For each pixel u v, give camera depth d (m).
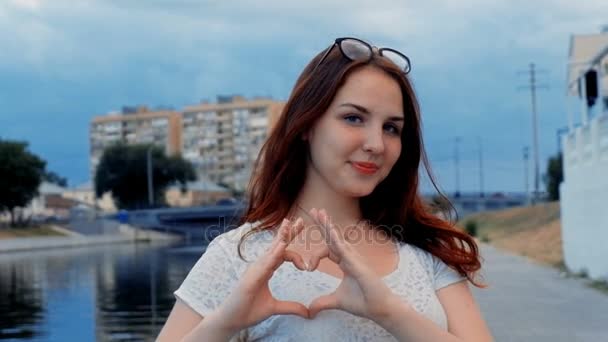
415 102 2.22
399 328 1.85
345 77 2.08
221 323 1.85
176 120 134.38
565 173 22.17
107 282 27.55
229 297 1.87
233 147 131.12
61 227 74.75
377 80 2.09
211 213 76.19
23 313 18.30
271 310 1.89
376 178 2.12
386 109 2.09
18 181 69.00
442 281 2.20
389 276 2.09
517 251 33.03
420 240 2.27
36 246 62.75
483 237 49.00
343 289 1.91
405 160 2.31
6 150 68.50
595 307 13.72
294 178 2.20
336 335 1.93
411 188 2.30
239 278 2.06
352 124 2.09
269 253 1.88
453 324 2.14
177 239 81.94
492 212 70.19
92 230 76.56
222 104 131.50
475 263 2.25
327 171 2.11
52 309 19.02
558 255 27.38
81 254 52.28
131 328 14.91
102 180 91.56
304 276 1.99
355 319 1.93
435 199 2.55
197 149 132.50
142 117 134.25
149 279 28.56
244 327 1.87
